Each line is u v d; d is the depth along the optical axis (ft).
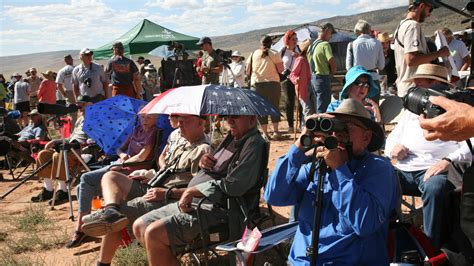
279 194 12.33
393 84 45.03
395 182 11.85
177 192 17.25
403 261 11.34
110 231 16.62
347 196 11.05
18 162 40.22
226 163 16.08
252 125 16.11
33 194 31.76
